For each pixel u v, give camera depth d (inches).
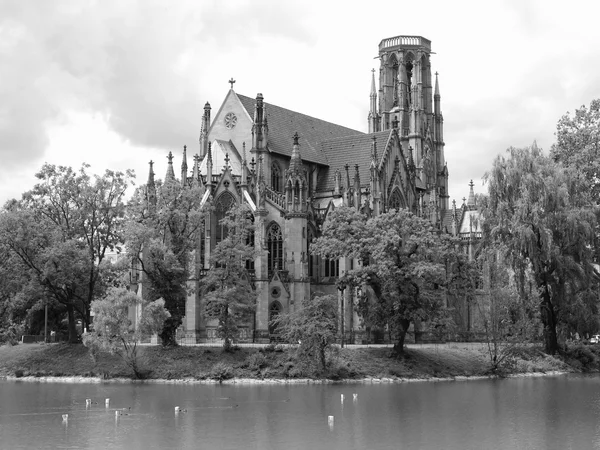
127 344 5300.2
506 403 3941.9
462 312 6899.6
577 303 5492.1
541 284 5649.6
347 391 4429.1
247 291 5418.3
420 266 5152.6
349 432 3206.2
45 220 5777.6
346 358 5187.0
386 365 5177.2
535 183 5546.3
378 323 5408.5
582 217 5575.8
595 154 6186.0
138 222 5565.9
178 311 5467.5
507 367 5418.3
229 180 6510.8
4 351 5757.9
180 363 5113.2
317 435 3147.1
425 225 5477.4
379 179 7076.8
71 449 2923.2
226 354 5201.8
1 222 5482.3
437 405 3885.3
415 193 7657.5
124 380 5012.3
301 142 7623.0
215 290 5452.8
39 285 5644.7
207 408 3791.8
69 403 3976.4
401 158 7549.2
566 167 6097.4
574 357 5866.1
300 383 4852.4
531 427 3304.6
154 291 5418.3
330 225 5600.4
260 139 6983.3
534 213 5457.7
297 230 6437.0
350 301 6427.2
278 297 6318.9
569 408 3786.9
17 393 4379.9
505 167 5772.6
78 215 5812.0
